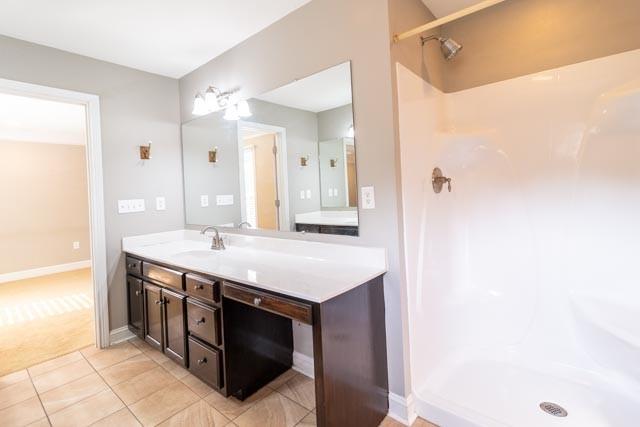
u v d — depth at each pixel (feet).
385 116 5.23
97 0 5.82
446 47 6.02
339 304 4.56
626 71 5.33
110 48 7.64
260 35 7.03
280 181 6.93
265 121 7.09
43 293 13.33
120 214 8.50
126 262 8.54
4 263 15.51
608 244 5.63
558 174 6.06
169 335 7.01
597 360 5.71
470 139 6.74
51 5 5.94
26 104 10.86
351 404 4.74
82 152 17.98
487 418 4.92
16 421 5.58
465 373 6.17
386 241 5.37
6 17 6.27
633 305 5.38
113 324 8.42
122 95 8.52
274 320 6.63
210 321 5.86
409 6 5.76
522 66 6.29
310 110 6.25
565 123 5.93
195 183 9.24
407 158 5.55
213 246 7.82
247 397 6.09
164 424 5.42
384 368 5.45
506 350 6.64
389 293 5.40
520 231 6.51
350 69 5.60
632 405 5.07
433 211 6.32
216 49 7.80
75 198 17.78
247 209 7.84
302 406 5.83
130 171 8.66
